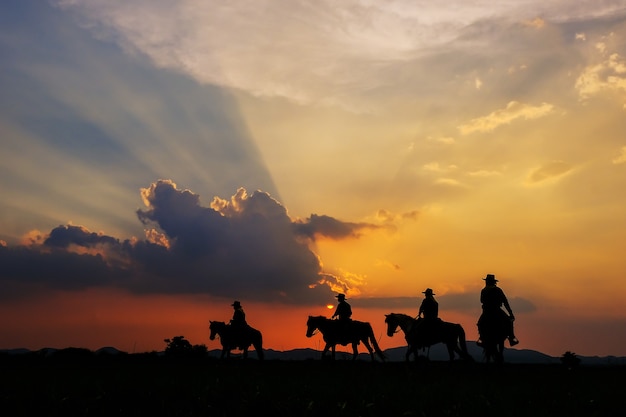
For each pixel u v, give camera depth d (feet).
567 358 111.65
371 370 80.07
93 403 44.93
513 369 85.20
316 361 110.22
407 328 96.63
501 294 84.23
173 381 52.37
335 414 41.04
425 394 46.62
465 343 91.30
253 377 60.29
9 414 42.39
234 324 117.91
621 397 48.55
